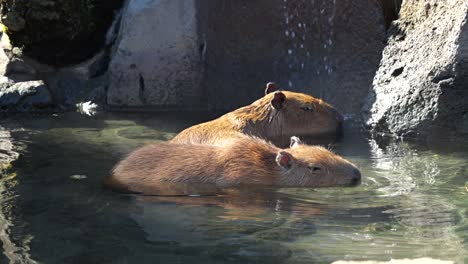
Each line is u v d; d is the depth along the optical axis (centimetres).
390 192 901
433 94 1218
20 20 1606
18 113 1548
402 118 1256
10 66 1636
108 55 1705
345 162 976
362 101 1373
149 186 945
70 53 1688
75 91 1647
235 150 990
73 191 921
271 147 1017
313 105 1298
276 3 1464
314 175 959
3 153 1151
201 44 1591
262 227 766
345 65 1405
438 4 1278
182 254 684
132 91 1600
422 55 1268
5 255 690
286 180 965
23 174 1013
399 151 1137
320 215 809
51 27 1630
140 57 1591
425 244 701
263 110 1286
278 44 1480
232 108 1548
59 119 1472
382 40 1369
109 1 1741
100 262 666
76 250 701
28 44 1650
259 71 1510
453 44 1196
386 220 781
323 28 1423
